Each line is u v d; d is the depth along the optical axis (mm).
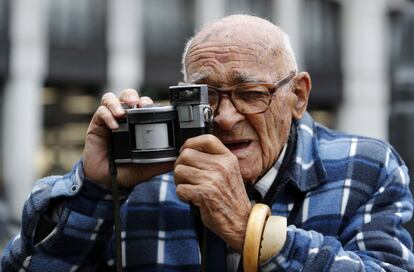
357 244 1830
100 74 15414
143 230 1976
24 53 14336
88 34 15336
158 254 1957
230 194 1659
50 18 14820
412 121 3633
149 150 1688
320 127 2129
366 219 1876
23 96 14359
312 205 1928
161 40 16500
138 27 15953
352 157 1980
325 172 1945
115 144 1751
